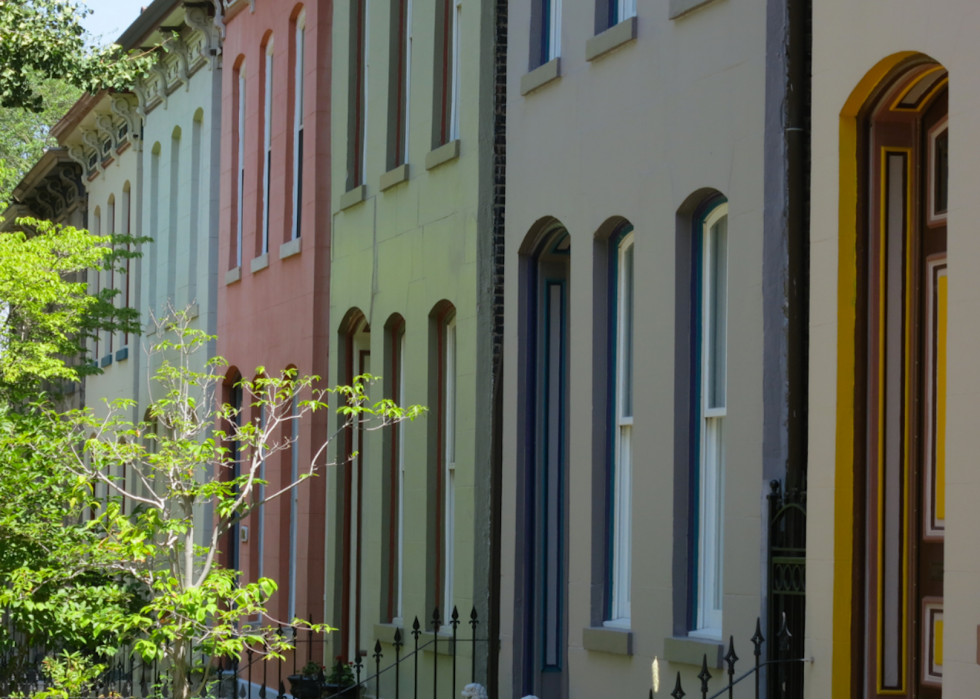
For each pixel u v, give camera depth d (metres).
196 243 25.64
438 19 16.58
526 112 14.41
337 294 18.92
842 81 9.70
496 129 15.08
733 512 10.84
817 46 9.96
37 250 20.73
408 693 16.30
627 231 13.06
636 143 12.50
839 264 9.69
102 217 34.09
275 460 20.31
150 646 12.20
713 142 11.41
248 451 20.91
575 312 13.34
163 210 27.97
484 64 15.31
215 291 24.17
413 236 16.80
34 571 14.89
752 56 11.03
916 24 8.94
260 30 22.12
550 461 14.58
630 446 12.95
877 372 9.67
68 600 14.66
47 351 21.56
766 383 10.57
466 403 15.32
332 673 16.95
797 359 10.34
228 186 23.42
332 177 19.17
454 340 16.30
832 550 9.54
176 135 27.34
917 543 9.50
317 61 19.58
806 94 10.55
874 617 9.54
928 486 9.48
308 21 19.97
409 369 16.78
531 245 14.47
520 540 14.33
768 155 10.73
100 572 16.03
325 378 19.17
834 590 9.52
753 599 10.57
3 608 15.62
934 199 9.60
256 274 21.81
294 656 17.30
